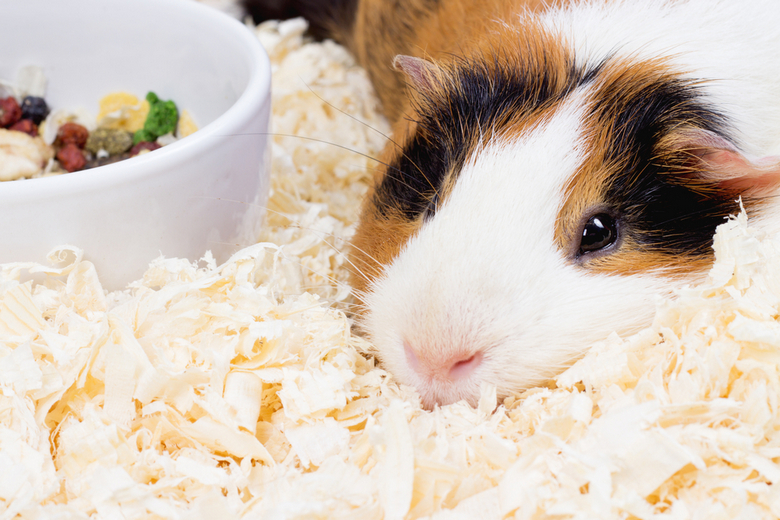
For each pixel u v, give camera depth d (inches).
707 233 11.6
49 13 13.1
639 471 10.3
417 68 12.3
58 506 10.3
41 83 13.5
